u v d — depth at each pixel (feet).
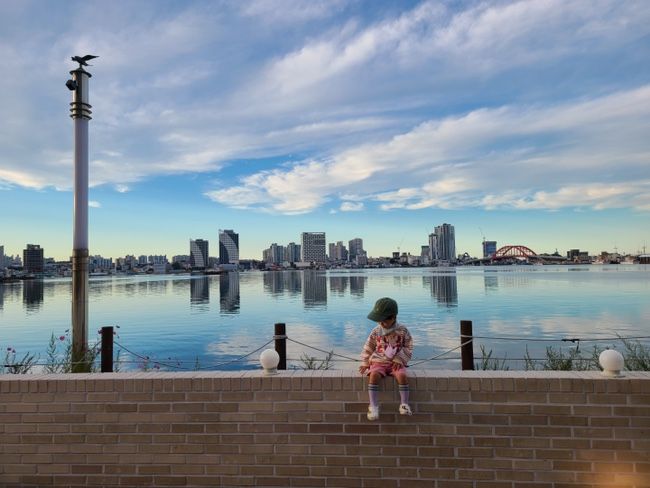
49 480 12.89
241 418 12.67
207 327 96.68
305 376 12.63
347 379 12.50
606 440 11.56
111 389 12.99
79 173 29.01
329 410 12.46
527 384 11.88
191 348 70.79
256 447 12.58
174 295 216.33
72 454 12.91
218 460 12.63
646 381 11.52
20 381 13.12
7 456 13.01
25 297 225.56
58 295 244.42
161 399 12.87
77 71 29.27
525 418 11.84
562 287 206.08
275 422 12.58
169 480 12.68
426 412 12.17
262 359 13.04
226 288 280.51
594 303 128.57
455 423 12.07
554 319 95.45
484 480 11.89
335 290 231.09
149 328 96.32
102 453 12.87
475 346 63.41
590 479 11.56
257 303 160.04
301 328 91.25
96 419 12.95
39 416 13.04
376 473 12.23
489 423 11.96
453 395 12.10
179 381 12.85
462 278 345.51
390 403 12.29
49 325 107.04
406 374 12.23
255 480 12.51
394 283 289.94
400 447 12.19
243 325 99.14
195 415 12.77
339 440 12.38
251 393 12.70
